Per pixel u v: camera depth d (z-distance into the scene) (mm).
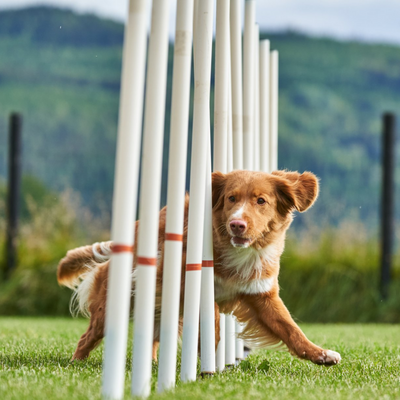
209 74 6797
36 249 20625
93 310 8305
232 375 6875
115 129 49406
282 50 58062
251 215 7566
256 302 7871
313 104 52375
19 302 19641
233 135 8594
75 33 58094
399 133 49375
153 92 5375
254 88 10016
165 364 5938
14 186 21031
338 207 24984
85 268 9305
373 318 19141
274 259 7957
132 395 5273
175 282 6047
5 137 48062
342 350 9383
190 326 6527
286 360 8625
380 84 55094
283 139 48250
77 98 52000
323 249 20109
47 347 9312
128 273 4875
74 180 42000
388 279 19859
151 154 5348
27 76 53781
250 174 7965
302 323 18922
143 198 5352
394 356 8805
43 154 45250
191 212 6652
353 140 49312
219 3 7590
